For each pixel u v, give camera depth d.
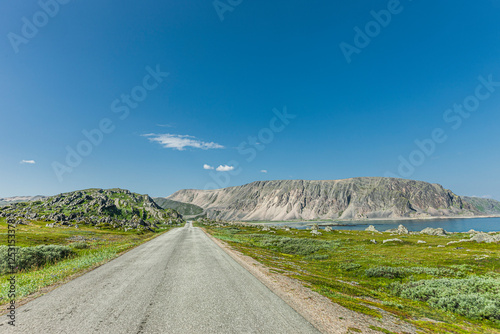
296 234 76.44
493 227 191.38
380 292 16.27
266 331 6.45
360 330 6.88
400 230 99.69
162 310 7.94
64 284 11.73
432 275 20.14
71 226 123.56
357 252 37.50
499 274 18.33
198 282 11.94
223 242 38.53
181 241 39.28
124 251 27.00
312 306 8.70
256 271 15.19
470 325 9.98
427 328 8.19
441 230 90.62
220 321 7.07
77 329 6.52
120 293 9.98
